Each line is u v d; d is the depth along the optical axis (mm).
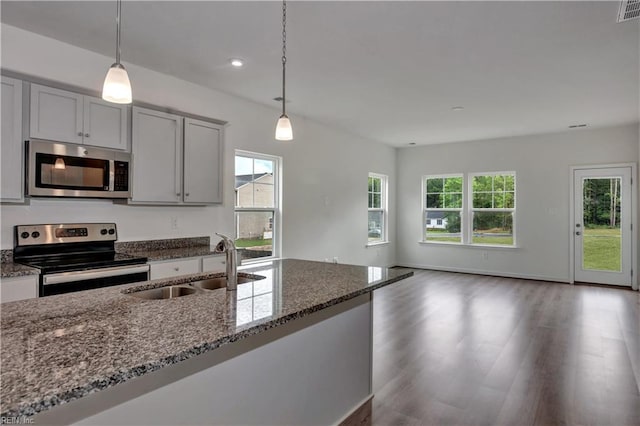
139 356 1039
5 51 2627
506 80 3699
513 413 2309
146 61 3260
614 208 5824
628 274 5727
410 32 2709
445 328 3836
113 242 3287
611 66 3336
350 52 3064
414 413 2322
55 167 2688
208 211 4055
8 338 1174
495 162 6719
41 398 809
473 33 2725
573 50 3002
